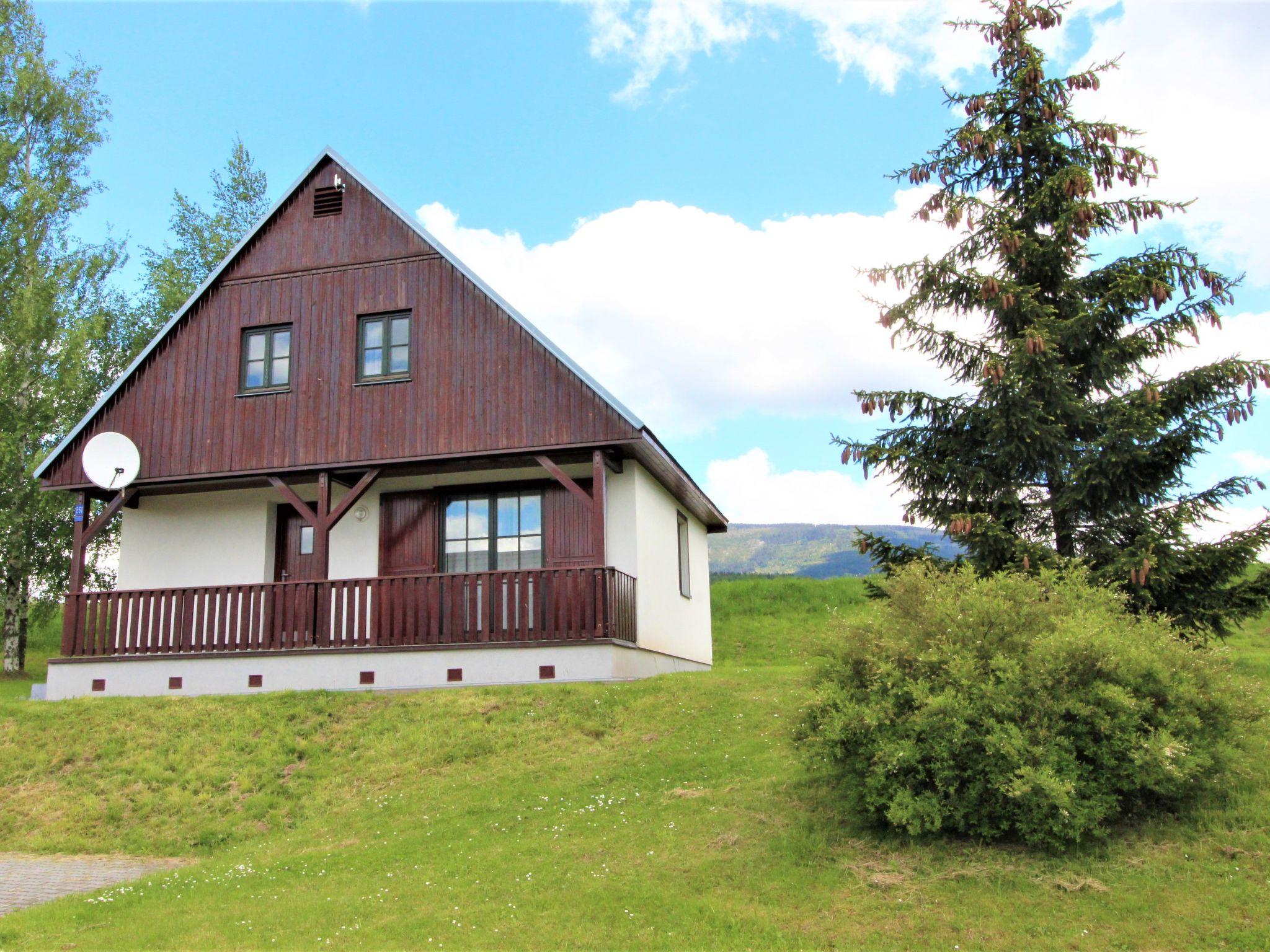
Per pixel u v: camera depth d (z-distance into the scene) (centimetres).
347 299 1595
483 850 863
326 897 790
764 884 736
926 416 1327
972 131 1329
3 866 987
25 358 2317
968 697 761
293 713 1325
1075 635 759
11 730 1336
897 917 675
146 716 1349
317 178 1667
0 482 2203
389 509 1650
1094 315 1253
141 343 2591
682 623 1891
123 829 1083
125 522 1717
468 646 1405
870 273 1327
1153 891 671
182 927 752
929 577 880
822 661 849
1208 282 1227
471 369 1512
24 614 2367
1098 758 740
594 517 1425
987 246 1368
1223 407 1155
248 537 1669
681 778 993
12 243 2352
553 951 665
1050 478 1296
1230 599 1179
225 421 1599
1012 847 755
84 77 2533
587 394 1452
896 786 771
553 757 1113
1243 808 759
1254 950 600
